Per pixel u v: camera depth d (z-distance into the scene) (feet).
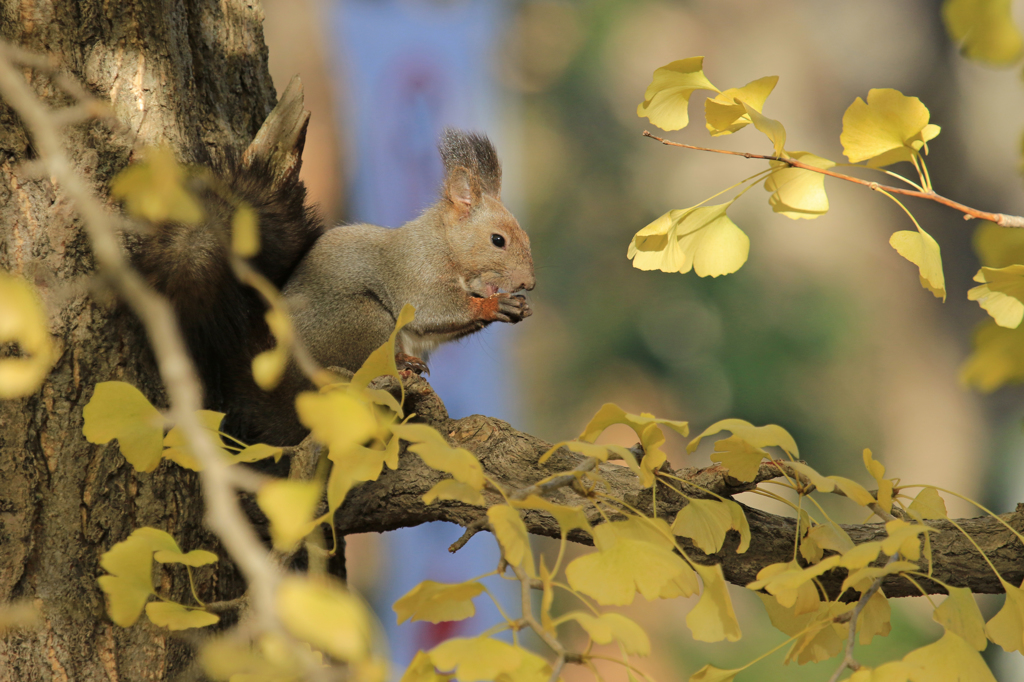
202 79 15.25
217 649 13.21
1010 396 58.70
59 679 14.43
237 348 15.16
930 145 58.13
